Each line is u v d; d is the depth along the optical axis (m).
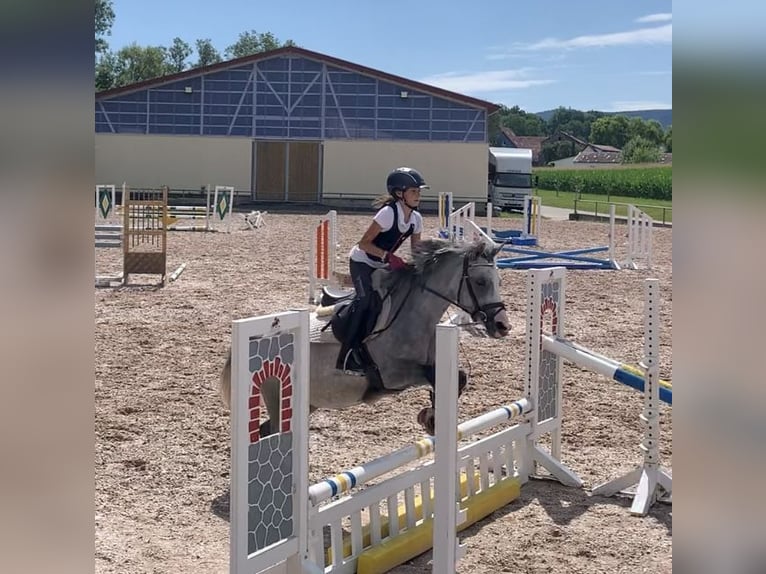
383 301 5.32
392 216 5.39
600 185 63.56
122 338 10.56
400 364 5.34
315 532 4.28
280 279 16.19
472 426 5.32
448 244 5.40
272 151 40.34
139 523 5.13
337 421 7.48
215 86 39.94
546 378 6.36
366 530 4.99
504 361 9.94
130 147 39.88
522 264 18.94
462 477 5.56
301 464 4.07
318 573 4.11
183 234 25.36
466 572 4.59
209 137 40.06
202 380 8.65
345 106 40.22
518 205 42.34
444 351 4.08
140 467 6.11
